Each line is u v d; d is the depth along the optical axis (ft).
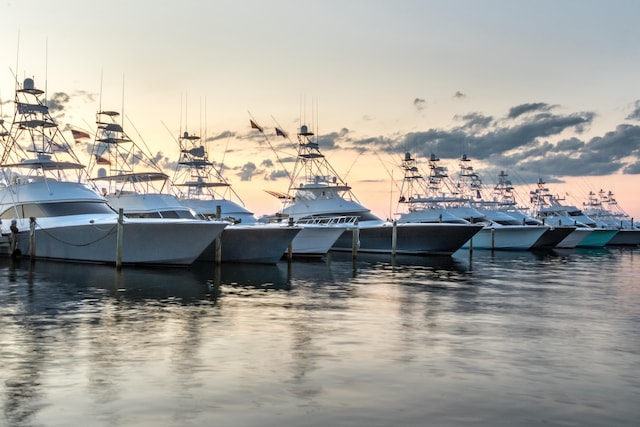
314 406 29.86
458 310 62.44
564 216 239.71
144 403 29.99
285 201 159.94
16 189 111.34
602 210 304.50
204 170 152.25
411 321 54.90
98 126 121.60
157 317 54.80
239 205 150.30
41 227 106.22
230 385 33.30
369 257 148.97
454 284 89.04
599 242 244.22
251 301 66.23
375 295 73.72
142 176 123.95
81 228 103.14
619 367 38.70
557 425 27.73
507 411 29.50
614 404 30.86
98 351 41.01
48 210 107.55
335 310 60.85
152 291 73.20
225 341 44.86
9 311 57.41
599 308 66.33
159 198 120.06
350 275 100.63
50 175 116.47
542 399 31.48
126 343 43.62
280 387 33.04
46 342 43.68
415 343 45.03
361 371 36.63
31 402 30.01
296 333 48.29
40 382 33.42
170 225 98.32
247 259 118.73
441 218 160.66
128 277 87.61
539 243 209.77
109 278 85.97
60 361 38.17
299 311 59.72
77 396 31.01
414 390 32.73
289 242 117.91
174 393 31.71
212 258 120.37
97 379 34.12
